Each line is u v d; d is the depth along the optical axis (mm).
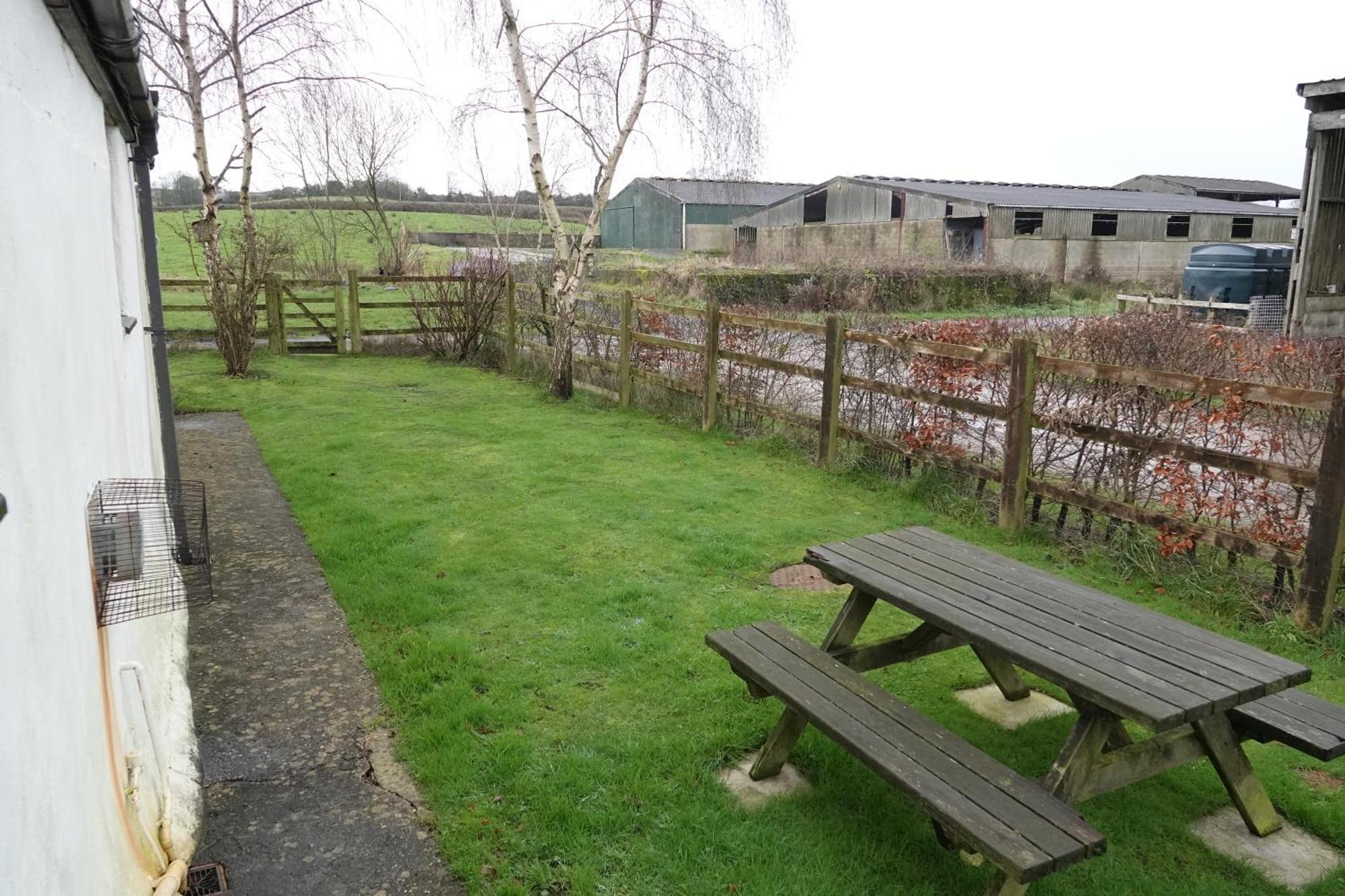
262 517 5875
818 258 34438
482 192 24156
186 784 2871
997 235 29609
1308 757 3277
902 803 2934
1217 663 2506
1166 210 32469
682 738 3270
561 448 7902
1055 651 2580
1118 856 2717
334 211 30625
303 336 15492
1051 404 6016
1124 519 5047
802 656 3086
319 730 3336
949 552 3512
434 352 13992
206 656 3908
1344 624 4184
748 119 9664
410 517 5855
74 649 1686
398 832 2762
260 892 2496
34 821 1292
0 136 1393
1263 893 2576
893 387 6555
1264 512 4781
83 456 2039
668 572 4992
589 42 9664
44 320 1670
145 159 5172
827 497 6496
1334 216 13312
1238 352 7348
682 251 40312
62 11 1898
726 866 2621
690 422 8953
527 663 3877
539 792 2928
